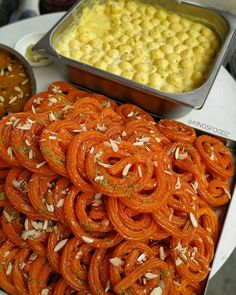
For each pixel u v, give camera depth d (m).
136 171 0.31
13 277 0.32
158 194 0.31
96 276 0.30
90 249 0.32
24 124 0.33
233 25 0.45
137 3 0.50
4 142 0.33
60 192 0.31
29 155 0.32
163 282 0.31
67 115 0.35
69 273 0.31
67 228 0.32
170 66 0.44
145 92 0.40
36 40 0.50
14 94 0.44
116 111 0.41
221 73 0.49
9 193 0.32
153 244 0.33
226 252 0.36
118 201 0.31
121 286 0.29
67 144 0.32
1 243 0.34
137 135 0.35
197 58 0.45
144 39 0.46
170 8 0.49
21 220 0.34
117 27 0.47
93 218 0.31
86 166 0.30
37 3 0.65
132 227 0.31
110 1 0.50
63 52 0.45
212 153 0.38
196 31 0.48
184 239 0.32
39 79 0.47
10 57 0.47
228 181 0.40
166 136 0.39
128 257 0.31
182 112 0.42
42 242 0.32
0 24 0.69
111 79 0.40
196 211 0.33
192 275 0.32
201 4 0.50
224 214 0.37
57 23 0.43
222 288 0.52
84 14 0.48
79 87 0.46
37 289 0.31
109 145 0.32
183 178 0.35
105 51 0.45
